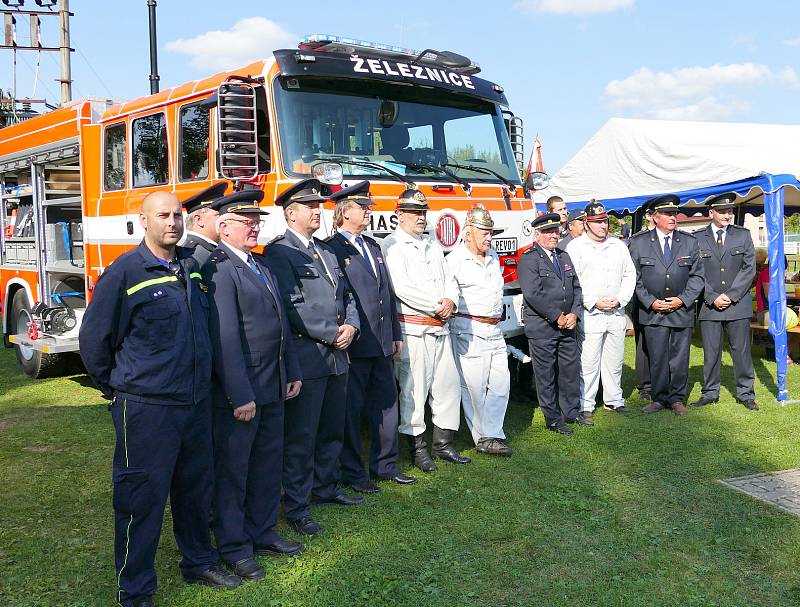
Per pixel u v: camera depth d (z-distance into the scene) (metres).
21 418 6.73
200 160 5.77
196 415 3.39
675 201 6.58
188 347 3.27
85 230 7.16
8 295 8.92
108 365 3.26
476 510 4.46
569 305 6.02
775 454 5.46
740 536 4.06
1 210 9.15
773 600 3.41
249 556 3.74
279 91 5.30
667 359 6.69
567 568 3.73
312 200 4.19
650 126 10.67
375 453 4.96
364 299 4.67
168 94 6.10
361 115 5.65
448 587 3.54
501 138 6.60
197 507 3.53
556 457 5.44
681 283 6.56
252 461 3.86
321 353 4.20
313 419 4.21
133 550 3.26
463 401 5.60
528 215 6.49
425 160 5.96
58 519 4.44
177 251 3.44
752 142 10.27
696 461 5.32
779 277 7.06
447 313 5.09
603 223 6.46
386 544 4.01
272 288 3.83
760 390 7.63
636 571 3.70
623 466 5.22
